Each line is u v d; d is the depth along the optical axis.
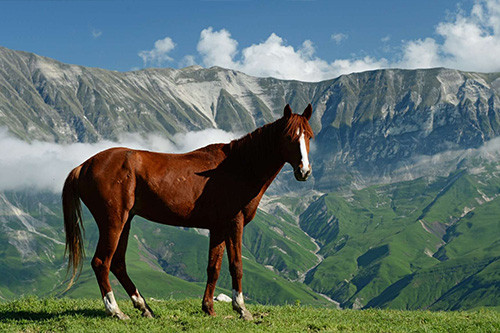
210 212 9.97
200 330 8.81
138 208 9.94
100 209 9.65
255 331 8.93
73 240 9.81
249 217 10.26
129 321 9.54
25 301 11.66
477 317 11.85
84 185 9.77
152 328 9.03
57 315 10.09
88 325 9.21
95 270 9.69
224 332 8.82
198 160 10.12
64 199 9.95
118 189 9.62
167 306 11.49
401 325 10.34
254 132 10.32
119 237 9.97
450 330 9.98
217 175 10.00
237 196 10.02
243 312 10.16
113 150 9.98
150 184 9.70
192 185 9.84
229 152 10.27
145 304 10.33
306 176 9.62
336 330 9.48
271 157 10.11
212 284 10.32
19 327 9.05
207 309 10.26
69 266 9.77
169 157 10.09
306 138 9.83
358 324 10.25
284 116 10.19
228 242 10.13
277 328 9.25
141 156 9.90
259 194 10.27
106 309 9.75
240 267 10.20
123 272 10.29
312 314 11.23
